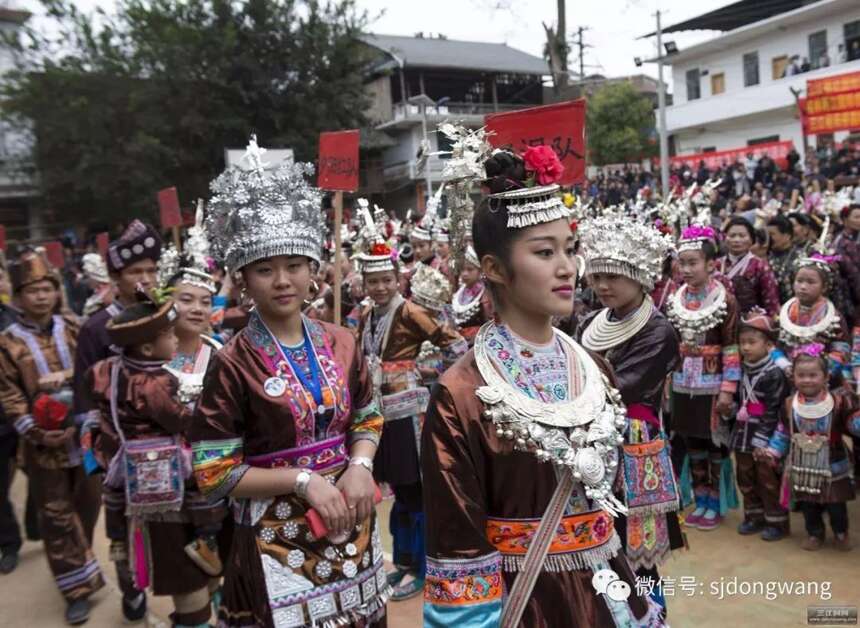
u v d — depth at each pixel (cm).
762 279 582
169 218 723
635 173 2498
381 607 245
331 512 221
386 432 414
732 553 438
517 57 3341
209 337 381
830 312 491
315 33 2423
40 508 427
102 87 2269
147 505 327
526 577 175
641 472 291
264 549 225
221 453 223
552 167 180
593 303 562
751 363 456
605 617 179
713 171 2183
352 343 255
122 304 412
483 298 597
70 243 2219
